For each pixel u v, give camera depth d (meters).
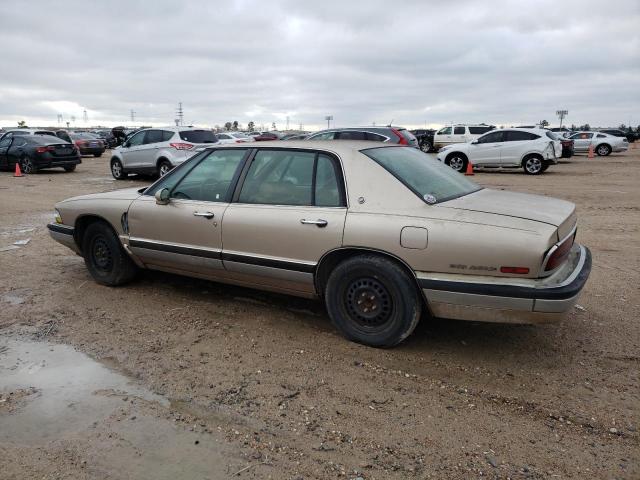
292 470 2.61
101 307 4.83
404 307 3.71
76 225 5.46
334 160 4.02
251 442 2.83
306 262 3.99
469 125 26.02
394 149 4.46
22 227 8.69
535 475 2.57
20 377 3.55
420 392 3.34
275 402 3.22
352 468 2.62
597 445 2.80
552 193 12.70
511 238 3.33
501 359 3.79
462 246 3.43
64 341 4.11
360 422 3.02
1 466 2.64
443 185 4.11
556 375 3.55
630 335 4.18
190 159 4.79
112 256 5.27
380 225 3.67
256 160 4.39
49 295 5.16
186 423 3.01
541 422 3.01
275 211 4.12
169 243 4.74
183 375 3.56
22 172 18.59
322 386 3.41
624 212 9.91
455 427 2.96
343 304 3.98
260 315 4.61
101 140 29.64
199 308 4.79
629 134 57.62
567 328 4.32
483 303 3.44
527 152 17.73
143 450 2.76
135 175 17.75
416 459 2.69
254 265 4.25
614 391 3.34
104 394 3.32
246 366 3.69
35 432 2.93
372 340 3.89
